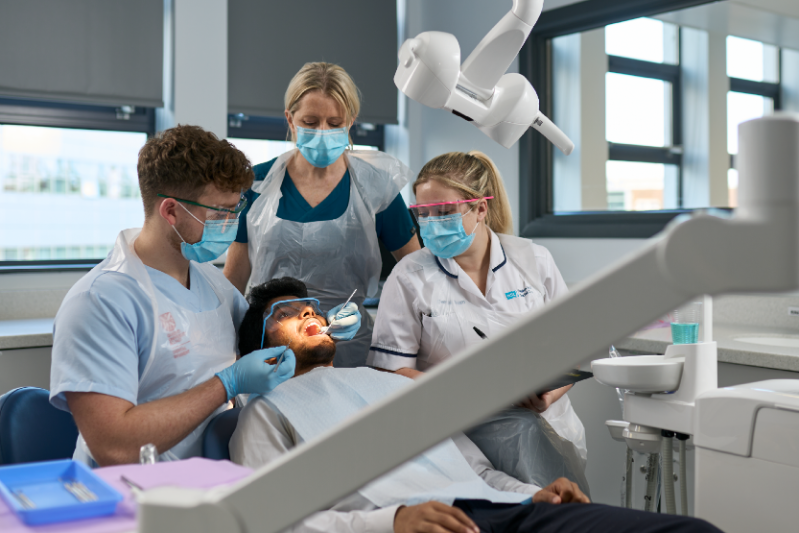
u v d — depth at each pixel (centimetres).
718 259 28
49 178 303
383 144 410
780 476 106
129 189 325
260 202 209
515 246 193
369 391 149
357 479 33
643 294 29
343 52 364
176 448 141
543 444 159
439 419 32
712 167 271
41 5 285
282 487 34
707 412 116
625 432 141
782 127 27
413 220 232
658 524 106
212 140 139
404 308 182
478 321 180
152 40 309
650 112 290
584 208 319
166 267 143
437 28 383
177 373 138
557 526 115
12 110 293
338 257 215
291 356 142
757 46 253
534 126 150
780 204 27
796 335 228
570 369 30
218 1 321
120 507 78
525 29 129
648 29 290
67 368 122
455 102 133
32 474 86
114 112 317
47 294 287
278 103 347
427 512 114
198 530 34
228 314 156
